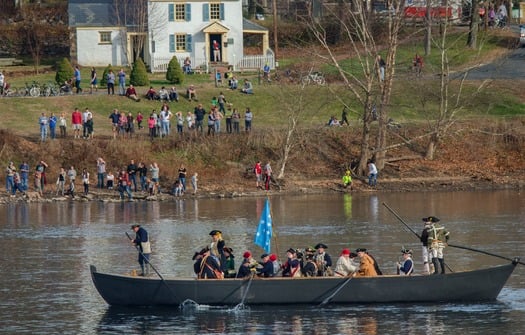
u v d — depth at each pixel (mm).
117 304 133375
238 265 159125
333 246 177000
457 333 120812
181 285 131000
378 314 128750
